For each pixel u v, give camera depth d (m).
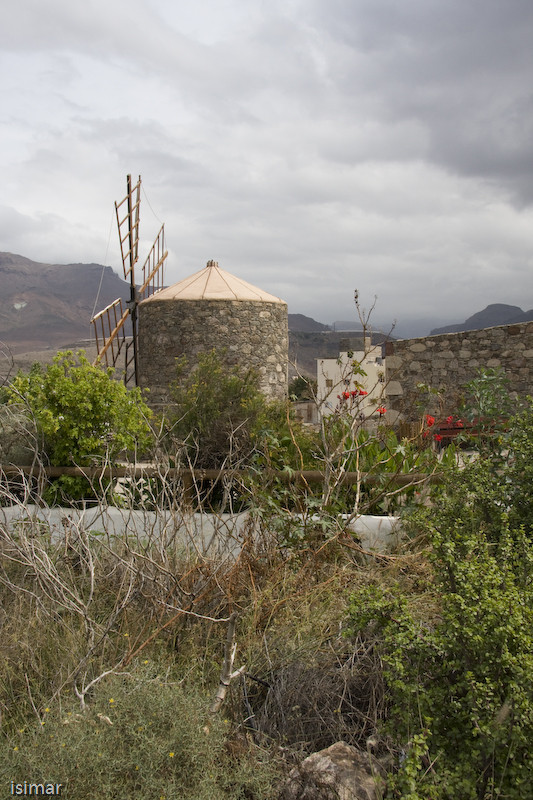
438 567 2.96
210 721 2.76
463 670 2.55
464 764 2.30
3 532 4.07
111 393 6.00
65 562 4.20
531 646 2.39
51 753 2.47
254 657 3.32
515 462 3.94
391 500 5.13
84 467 5.68
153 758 2.45
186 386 7.02
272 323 15.73
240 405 6.32
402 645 2.58
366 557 4.36
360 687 3.15
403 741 2.52
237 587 4.00
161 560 3.96
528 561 2.96
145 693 2.74
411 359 12.11
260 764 2.66
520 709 2.24
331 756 2.65
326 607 3.67
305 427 6.81
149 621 3.63
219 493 5.80
